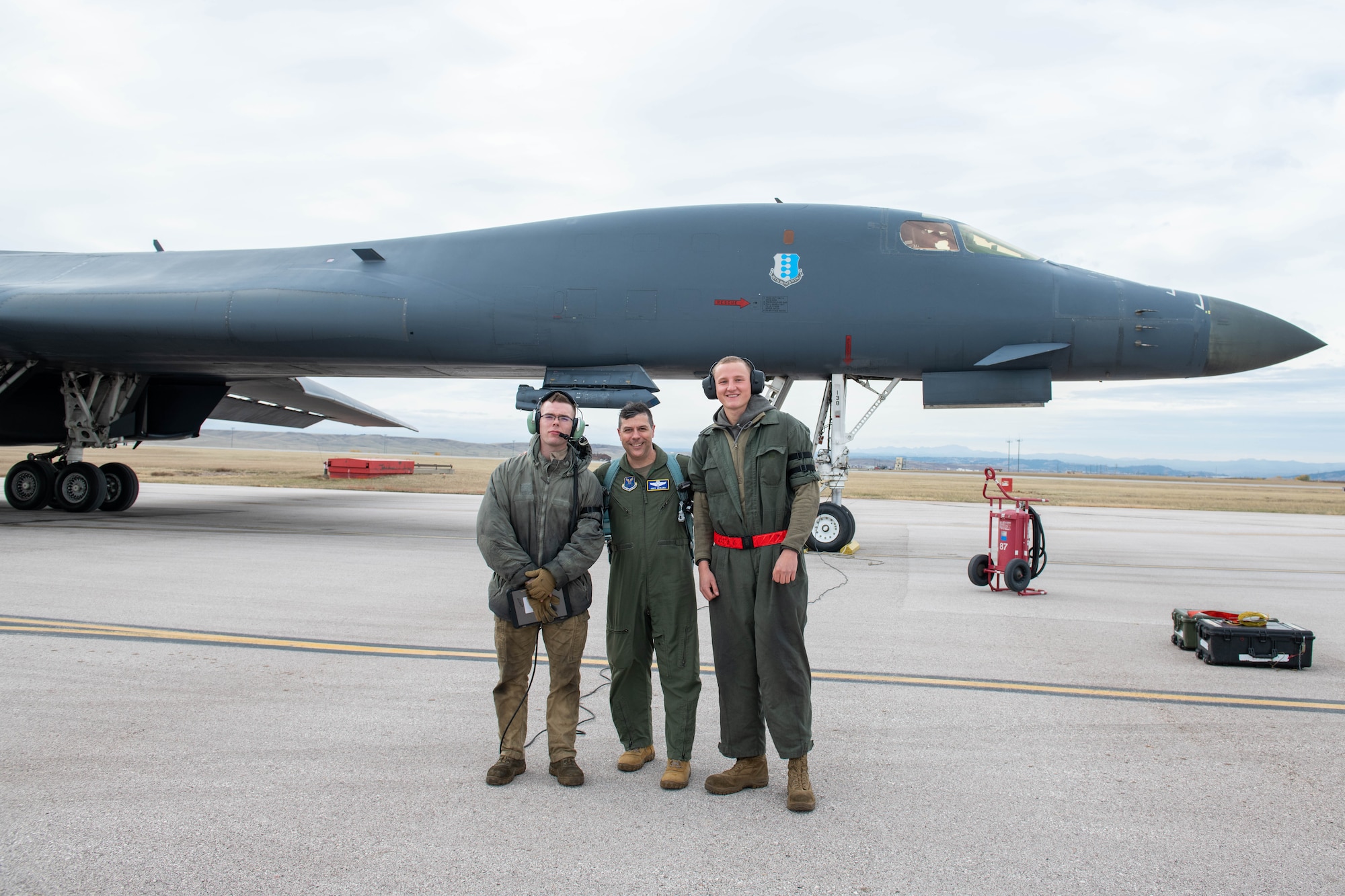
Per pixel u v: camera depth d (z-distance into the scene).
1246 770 3.72
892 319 10.88
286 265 12.86
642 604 3.55
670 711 3.49
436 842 2.91
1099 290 10.85
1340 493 55.34
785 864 2.79
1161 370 11.00
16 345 12.65
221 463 62.03
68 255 14.79
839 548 11.51
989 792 3.43
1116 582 9.47
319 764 3.61
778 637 3.32
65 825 2.99
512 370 12.54
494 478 3.58
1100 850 2.92
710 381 3.55
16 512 15.30
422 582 8.47
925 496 36.16
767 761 3.67
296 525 14.21
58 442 15.70
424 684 4.85
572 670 3.56
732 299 11.10
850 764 3.73
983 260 11.04
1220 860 2.86
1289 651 5.52
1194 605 8.03
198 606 6.96
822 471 11.89
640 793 3.38
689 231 11.45
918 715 4.44
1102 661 5.67
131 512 16.14
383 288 11.74
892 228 11.27
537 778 3.53
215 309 12.00
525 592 3.44
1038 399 10.98
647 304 11.23
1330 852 2.93
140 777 3.43
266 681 4.86
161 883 2.60
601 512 3.57
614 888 2.61
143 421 16.58
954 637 6.37
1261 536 16.55
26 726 4.03
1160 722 4.38
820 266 11.09
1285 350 10.83
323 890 2.57
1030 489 51.97
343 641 5.88
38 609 6.68
